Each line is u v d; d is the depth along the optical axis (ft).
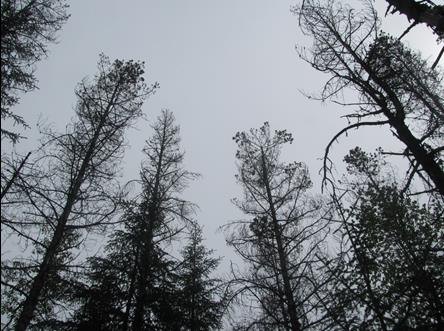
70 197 34.94
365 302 17.90
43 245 31.22
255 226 38.91
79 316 36.35
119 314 37.09
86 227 33.71
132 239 41.42
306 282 30.96
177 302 40.83
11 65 30.99
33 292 29.40
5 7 30.91
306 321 28.12
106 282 38.78
